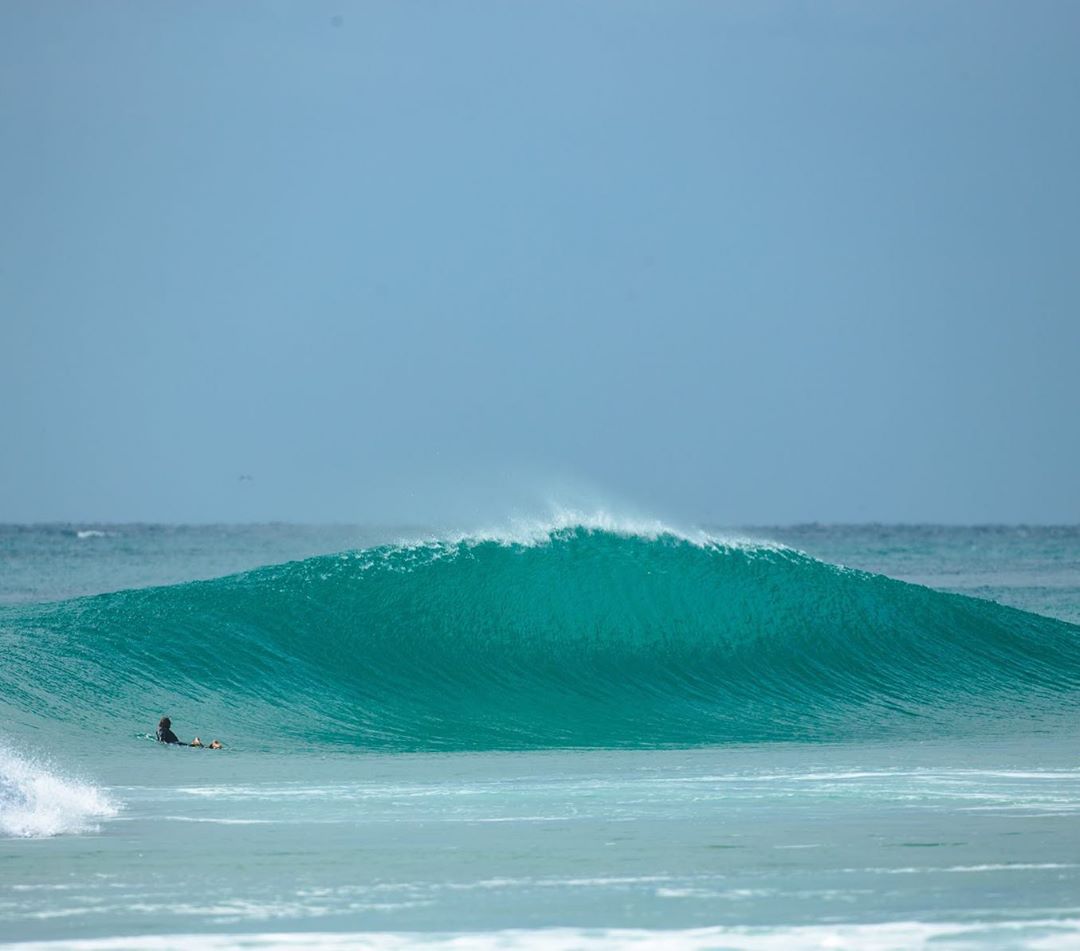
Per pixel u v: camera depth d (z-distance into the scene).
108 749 119.00
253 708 137.50
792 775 106.56
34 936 56.72
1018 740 133.38
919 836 77.12
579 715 144.62
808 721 144.62
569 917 59.28
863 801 91.44
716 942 55.38
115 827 81.88
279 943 55.72
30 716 127.12
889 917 58.84
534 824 82.44
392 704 143.00
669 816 85.50
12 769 99.25
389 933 57.06
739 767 112.94
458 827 81.56
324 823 83.12
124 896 63.28
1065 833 77.94
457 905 61.41
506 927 57.78
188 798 94.44
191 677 141.62
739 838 77.00
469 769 112.81
